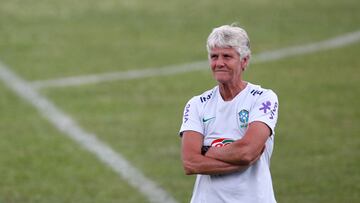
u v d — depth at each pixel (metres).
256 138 13.64
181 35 50.56
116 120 34.50
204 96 14.45
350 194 24.67
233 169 13.80
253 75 41.62
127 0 58.62
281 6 57.00
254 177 13.95
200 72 42.72
